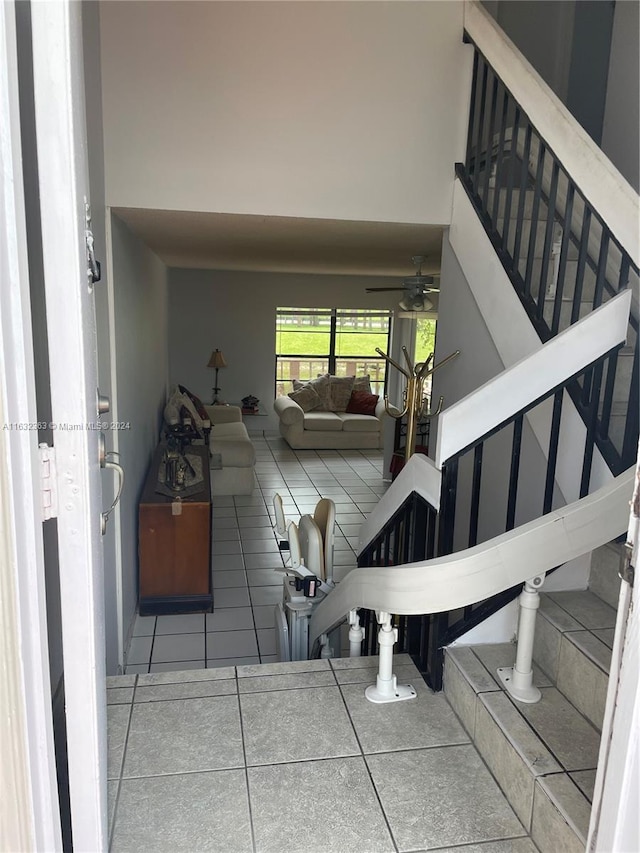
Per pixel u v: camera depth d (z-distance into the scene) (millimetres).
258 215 2834
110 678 1979
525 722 1546
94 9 2465
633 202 1747
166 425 5539
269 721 1774
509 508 1853
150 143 2688
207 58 2656
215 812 1443
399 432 6703
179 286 8398
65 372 926
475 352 2818
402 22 2752
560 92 3938
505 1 4262
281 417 8164
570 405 2096
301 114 2762
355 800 1487
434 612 1708
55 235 894
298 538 2973
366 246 4223
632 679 831
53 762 961
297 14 2682
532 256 2318
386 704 1859
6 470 821
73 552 977
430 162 2893
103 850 1144
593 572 1939
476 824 1424
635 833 838
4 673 862
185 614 3883
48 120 866
